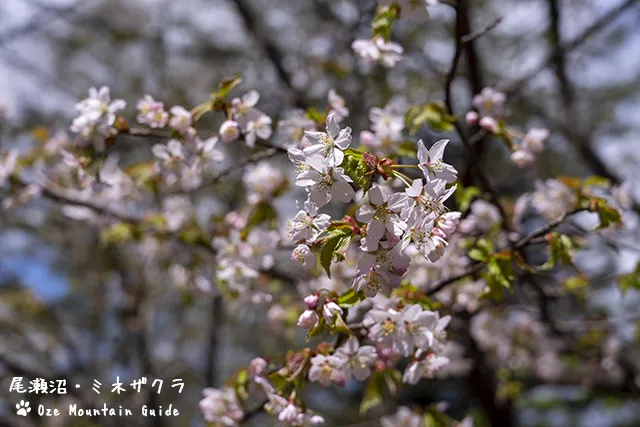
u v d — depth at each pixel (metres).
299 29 7.53
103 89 2.60
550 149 6.64
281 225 3.43
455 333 4.25
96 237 7.35
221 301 6.89
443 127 2.85
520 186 6.38
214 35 7.97
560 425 8.48
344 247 1.70
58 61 8.33
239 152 5.95
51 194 3.71
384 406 4.93
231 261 3.09
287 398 2.30
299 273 3.77
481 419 7.87
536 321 4.66
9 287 7.57
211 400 2.61
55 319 7.66
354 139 4.79
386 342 2.01
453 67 2.77
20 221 7.46
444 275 2.86
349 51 6.12
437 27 6.16
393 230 1.62
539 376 5.97
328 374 2.10
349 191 1.62
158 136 2.69
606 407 7.70
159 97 7.91
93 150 2.65
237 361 8.58
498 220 3.25
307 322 1.93
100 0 8.01
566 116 6.09
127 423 6.00
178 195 4.03
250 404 3.06
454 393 8.45
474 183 3.47
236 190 5.89
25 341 7.19
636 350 6.50
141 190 4.04
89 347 8.17
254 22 6.60
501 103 3.10
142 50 8.33
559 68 5.81
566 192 3.11
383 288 1.73
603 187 3.13
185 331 8.62
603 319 4.49
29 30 7.32
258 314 6.88
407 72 6.08
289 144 2.74
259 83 7.03
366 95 5.86
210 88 7.93
